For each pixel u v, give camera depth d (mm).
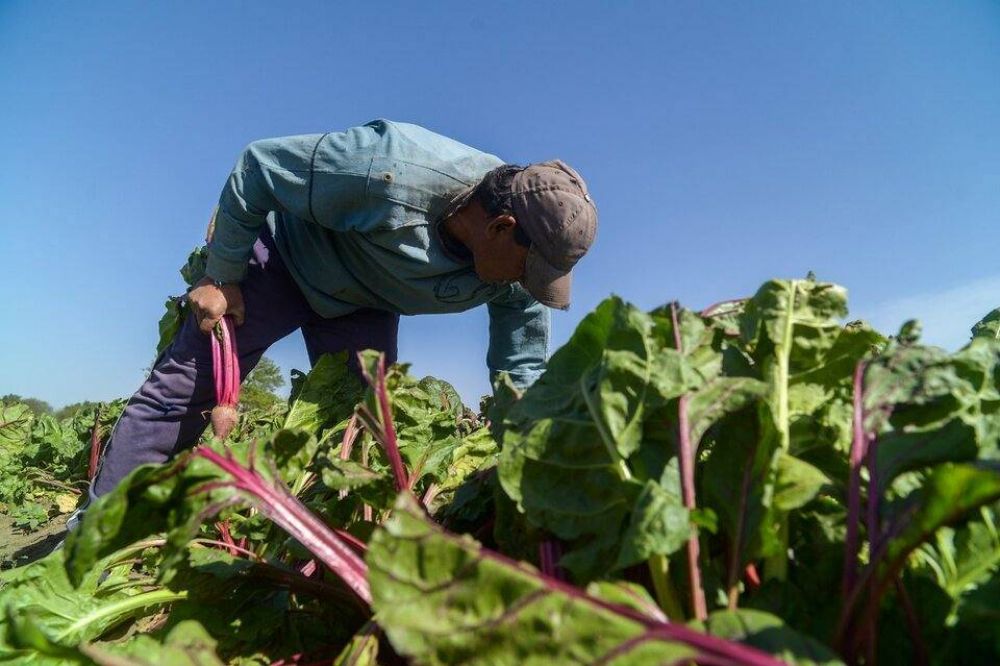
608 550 1150
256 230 2945
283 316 3357
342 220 2814
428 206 2746
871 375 1278
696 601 997
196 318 2994
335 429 2686
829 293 1388
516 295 3396
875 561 949
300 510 1285
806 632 982
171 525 1201
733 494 1146
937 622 954
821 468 1297
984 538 1108
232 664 1353
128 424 3025
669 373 1207
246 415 6000
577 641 782
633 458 1221
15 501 6996
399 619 844
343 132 2732
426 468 2129
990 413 1298
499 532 1493
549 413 1405
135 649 980
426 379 3246
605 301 1443
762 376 1294
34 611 1431
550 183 2672
